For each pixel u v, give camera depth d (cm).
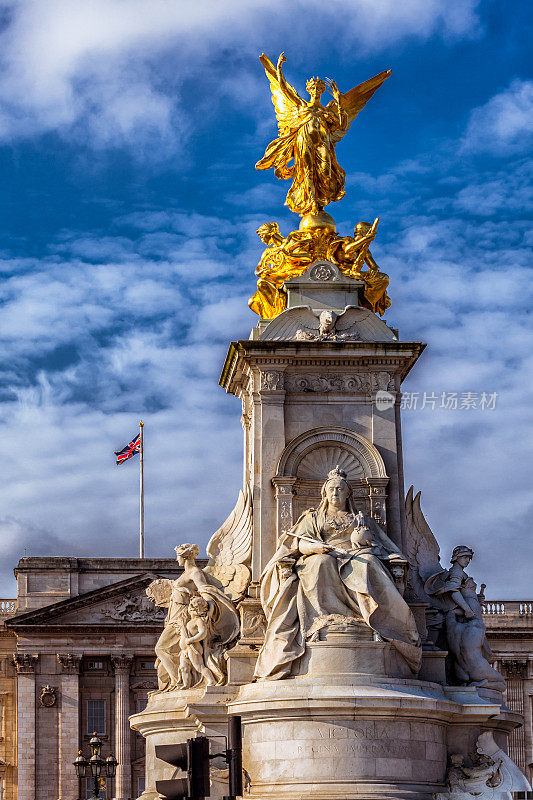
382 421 4894
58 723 12500
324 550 4472
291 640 4378
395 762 4241
